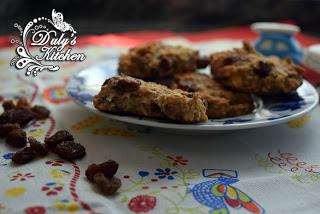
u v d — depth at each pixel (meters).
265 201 0.21
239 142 0.28
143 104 0.26
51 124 0.30
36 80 0.40
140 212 0.20
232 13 0.71
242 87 0.31
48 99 0.35
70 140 0.26
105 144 0.27
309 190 0.22
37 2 0.58
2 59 0.46
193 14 0.69
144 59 0.35
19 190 0.21
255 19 0.70
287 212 0.21
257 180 0.23
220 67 0.33
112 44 0.55
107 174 0.23
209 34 0.63
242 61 0.33
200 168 0.25
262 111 0.29
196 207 0.21
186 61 0.36
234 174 0.24
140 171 0.24
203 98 0.28
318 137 0.29
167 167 0.24
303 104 0.30
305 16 0.69
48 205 0.20
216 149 0.27
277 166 0.25
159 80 0.35
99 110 0.27
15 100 0.34
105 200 0.21
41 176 0.23
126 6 0.65
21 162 0.24
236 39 0.60
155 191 0.22
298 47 0.48
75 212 0.20
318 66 0.41
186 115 0.25
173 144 0.27
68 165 0.24
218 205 0.21
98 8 0.63
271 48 0.46
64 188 0.21
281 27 0.47
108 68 0.36
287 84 0.31
